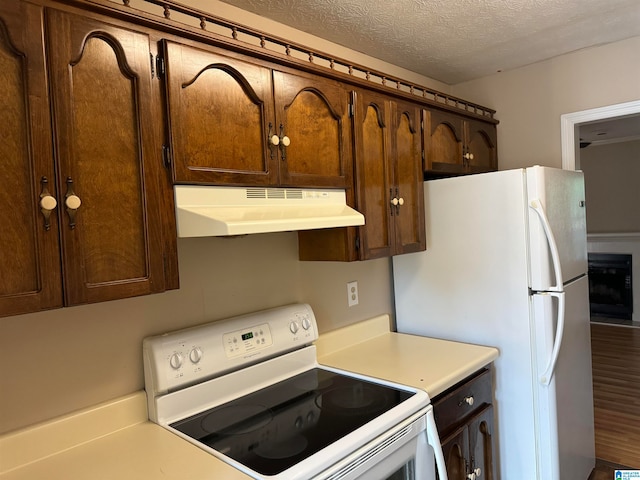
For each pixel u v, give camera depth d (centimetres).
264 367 167
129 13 110
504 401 202
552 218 195
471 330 213
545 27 216
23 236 94
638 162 575
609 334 511
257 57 140
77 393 131
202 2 168
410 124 206
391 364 186
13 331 120
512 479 201
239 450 122
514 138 283
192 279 158
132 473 113
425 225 222
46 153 97
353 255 178
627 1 192
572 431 209
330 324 210
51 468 117
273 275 184
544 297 189
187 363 146
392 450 133
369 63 244
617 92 245
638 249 556
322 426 133
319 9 184
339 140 170
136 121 112
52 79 98
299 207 152
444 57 250
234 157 133
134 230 112
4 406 119
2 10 91
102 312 137
